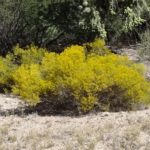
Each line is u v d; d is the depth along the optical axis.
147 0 14.98
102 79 8.62
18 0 14.72
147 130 7.62
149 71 12.46
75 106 9.03
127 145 7.17
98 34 13.88
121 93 8.87
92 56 9.99
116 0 13.77
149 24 17.06
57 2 14.20
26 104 9.56
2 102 9.97
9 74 11.05
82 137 7.38
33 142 7.44
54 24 14.53
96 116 8.52
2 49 14.86
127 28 14.62
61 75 8.93
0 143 7.53
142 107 9.03
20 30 15.07
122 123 7.95
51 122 8.31
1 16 14.90
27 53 11.84
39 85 8.98
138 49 16.17
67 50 9.38
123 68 8.94
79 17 13.81
